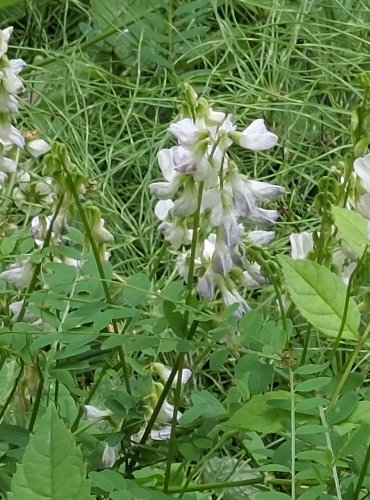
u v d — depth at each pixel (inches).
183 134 8.6
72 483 5.9
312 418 8.1
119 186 21.9
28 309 9.5
